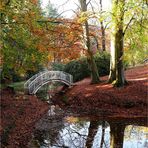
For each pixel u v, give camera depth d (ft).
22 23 57.62
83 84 93.97
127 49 66.69
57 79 95.50
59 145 48.24
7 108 63.00
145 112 67.56
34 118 64.95
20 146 45.78
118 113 69.00
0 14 56.13
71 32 61.46
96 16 65.16
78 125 62.03
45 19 60.85
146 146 46.93
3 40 60.95
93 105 74.64
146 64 122.72
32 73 137.80
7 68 74.74
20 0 58.03
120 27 65.00
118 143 49.01
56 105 83.10
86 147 47.52
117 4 60.44
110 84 80.53
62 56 63.77
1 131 47.29
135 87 76.18
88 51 75.05
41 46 60.70
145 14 57.98
